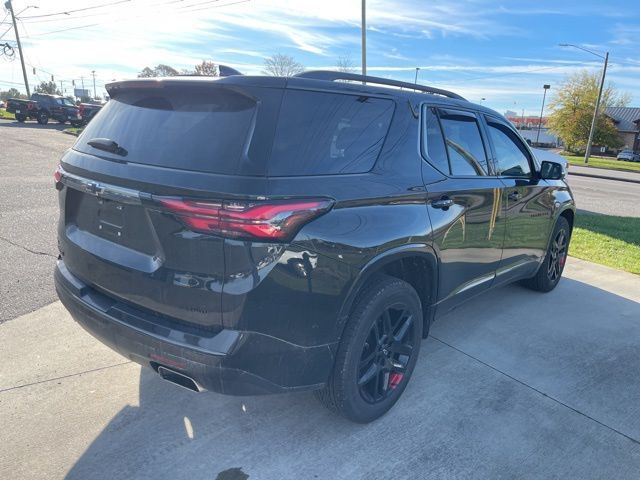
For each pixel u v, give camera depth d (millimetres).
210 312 2131
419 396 3152
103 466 2434
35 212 7660
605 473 2555
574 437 2822
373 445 2668
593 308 4762
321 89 2451
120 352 2477
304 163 2262
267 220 2049
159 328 2252
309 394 3117
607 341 4051
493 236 3686
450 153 3273
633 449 2750
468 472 2512
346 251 2344
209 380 2150
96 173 2469
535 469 2559
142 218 2291
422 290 3156
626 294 5211
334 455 2580
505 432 2832
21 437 2607
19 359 3357
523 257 4328
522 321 4395
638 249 7211
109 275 2463
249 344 2127
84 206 2674
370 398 2785
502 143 3951
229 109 2270
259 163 2111
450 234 3117
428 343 3906
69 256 2764
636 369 3621
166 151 2291
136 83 2564
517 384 3348
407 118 2938
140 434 2674
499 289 5246
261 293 2096
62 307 4184
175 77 2436
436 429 2830
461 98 3680
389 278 2746
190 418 2826
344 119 2531
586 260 6547
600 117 68312
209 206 2041
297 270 2168
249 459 2523
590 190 18000
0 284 4609
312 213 2197
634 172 34594
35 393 2986
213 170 2119
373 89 2770
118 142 2518
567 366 3621
